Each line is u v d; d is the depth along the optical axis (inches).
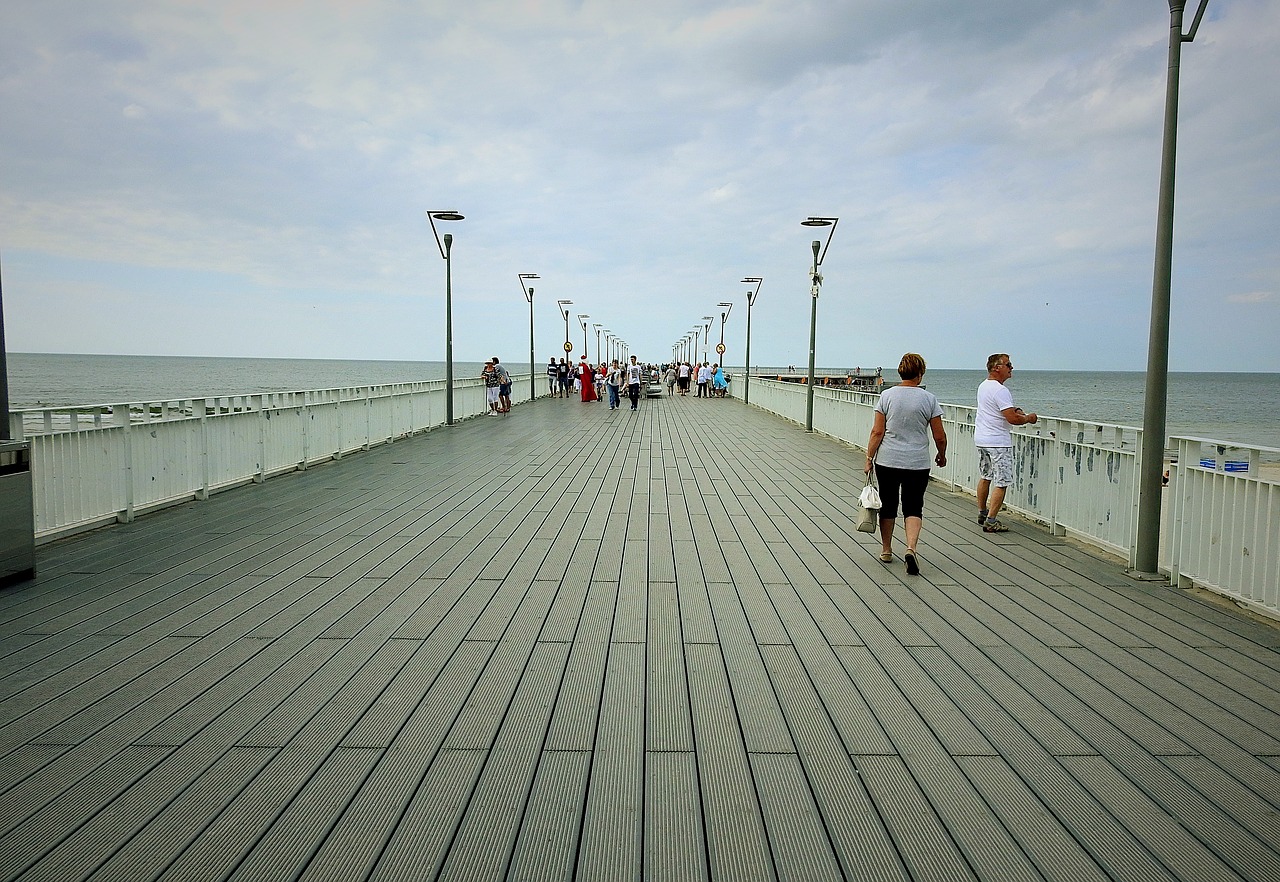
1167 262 242.4
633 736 136.9
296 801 115.6
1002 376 316.8
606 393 1524.4
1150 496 246.5
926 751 132.8
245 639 183.5
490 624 195.9
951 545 291.4
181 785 119.6
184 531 301.1
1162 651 182.5
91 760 127.0
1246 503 206.7
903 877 99.9
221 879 98.1
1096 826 111.5
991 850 105.7
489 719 142.9
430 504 363.9
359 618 199.6
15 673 162.4
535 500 377.1
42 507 272.8
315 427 499.8
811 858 103.6
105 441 304.2
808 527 319.9
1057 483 310.2
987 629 196.9
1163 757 132.0
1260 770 128.0
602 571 248.2
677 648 180.5
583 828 109.6
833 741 136.0
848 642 186.4
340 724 140.6
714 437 716.7
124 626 191.9
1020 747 134.7
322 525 315.0
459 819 111.6
